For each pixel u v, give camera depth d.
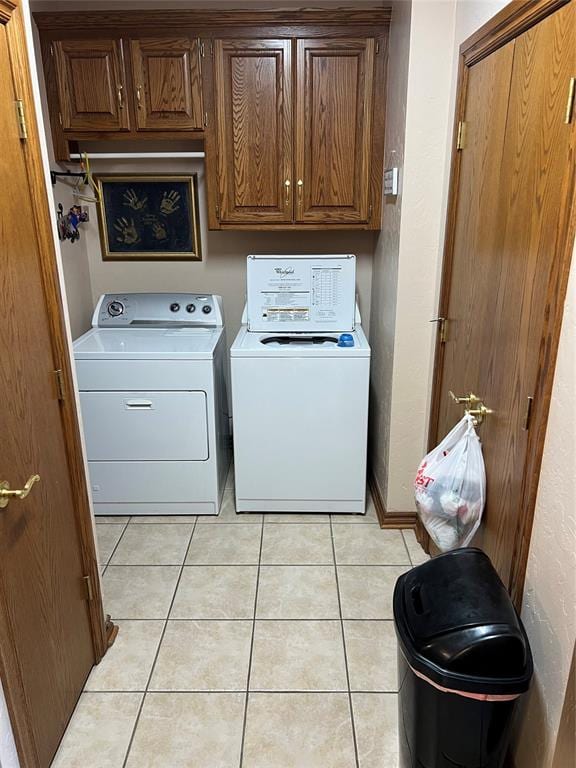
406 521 2.64
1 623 1.25
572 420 1.13
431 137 2.12
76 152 2.86
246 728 1.65
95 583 1.82
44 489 1.49
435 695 1.22
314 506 2.76
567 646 1.15
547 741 1.24
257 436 2.64
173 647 1.95
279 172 2.67
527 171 1.35
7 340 1.29
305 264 2.84
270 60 2.52
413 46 2.03
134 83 2.57
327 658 1.90
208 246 3.13
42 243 1.46
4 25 1.27
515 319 1.42
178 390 2.57
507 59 1.49
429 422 2.40
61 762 1.55
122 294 3.02
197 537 2.59
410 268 2.28
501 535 1.54
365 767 1.53
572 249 1.13
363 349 2.52
